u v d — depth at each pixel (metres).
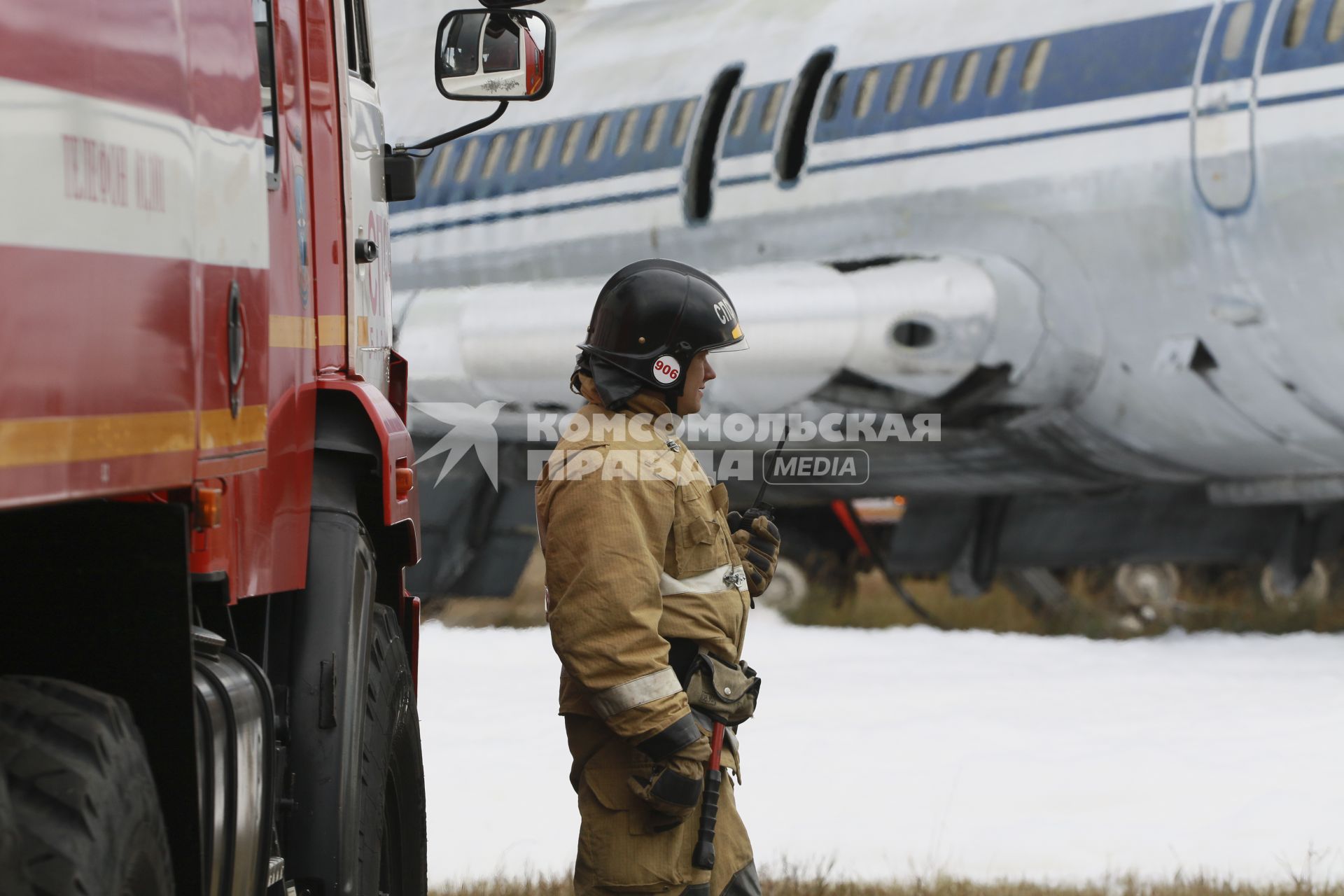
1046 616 58.00
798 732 34.34
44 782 7.68
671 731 11.67
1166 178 43.69
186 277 9.00
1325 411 43.00
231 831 10.28
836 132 51.81
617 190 57.31
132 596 8.91
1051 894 21.09
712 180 54.88
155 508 8.78
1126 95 44.81
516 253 59.97
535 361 55.19
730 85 55.59
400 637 14.87
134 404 8.22
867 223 50.84
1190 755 31.59
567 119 59.88
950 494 55.62
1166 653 47.56
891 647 49.78
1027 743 32.97
